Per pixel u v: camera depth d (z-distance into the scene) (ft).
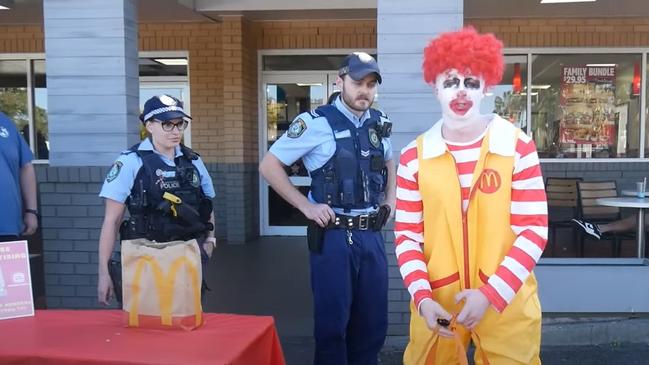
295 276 19.95
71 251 15.06
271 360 7.70
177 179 9.77
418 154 6.91
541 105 27.30
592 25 26.43
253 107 26.89
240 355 6.50
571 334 14.12
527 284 6.88
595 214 22.54
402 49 13.70
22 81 27.96
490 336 6.77
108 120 14.80
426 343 7.05
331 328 9.75
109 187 9.55
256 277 19.85
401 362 13.32
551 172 27.02
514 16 25.77
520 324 6.72
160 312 7.23
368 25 26.32
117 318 7.88
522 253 6.40
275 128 27.53
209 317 7.94
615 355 13.55
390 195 10.43
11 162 11.90
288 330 14.85
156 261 7.22
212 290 18.31
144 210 9.60
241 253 23.73
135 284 7.29
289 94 27.30
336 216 9.70
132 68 15.25
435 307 6.54
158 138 9.71
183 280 7.23
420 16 13.60
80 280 15.08
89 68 14.74
